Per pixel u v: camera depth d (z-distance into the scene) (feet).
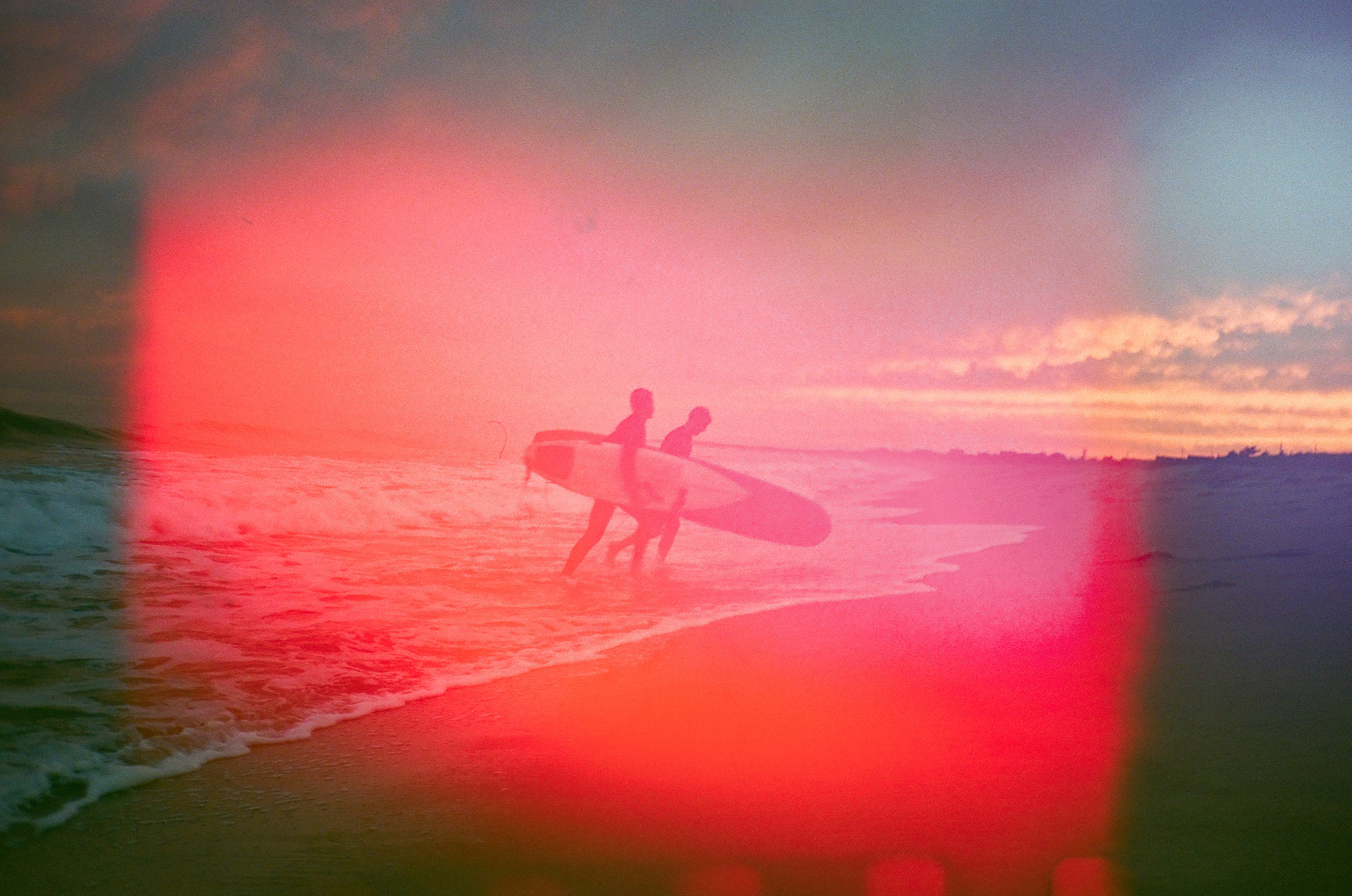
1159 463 89.97
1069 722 10.72
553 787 8.93
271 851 7.41
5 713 10.40
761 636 17.20
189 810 8.30
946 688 12.69
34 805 8.14
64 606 16.79
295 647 14.74
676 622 18.71
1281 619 16.74
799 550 35.06
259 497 32.83
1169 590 21.04
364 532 33.55
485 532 36.42
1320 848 6.75
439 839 7.68
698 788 8.83
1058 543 37.14
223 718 10.91
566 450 25.96
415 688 12.91
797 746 10.13
